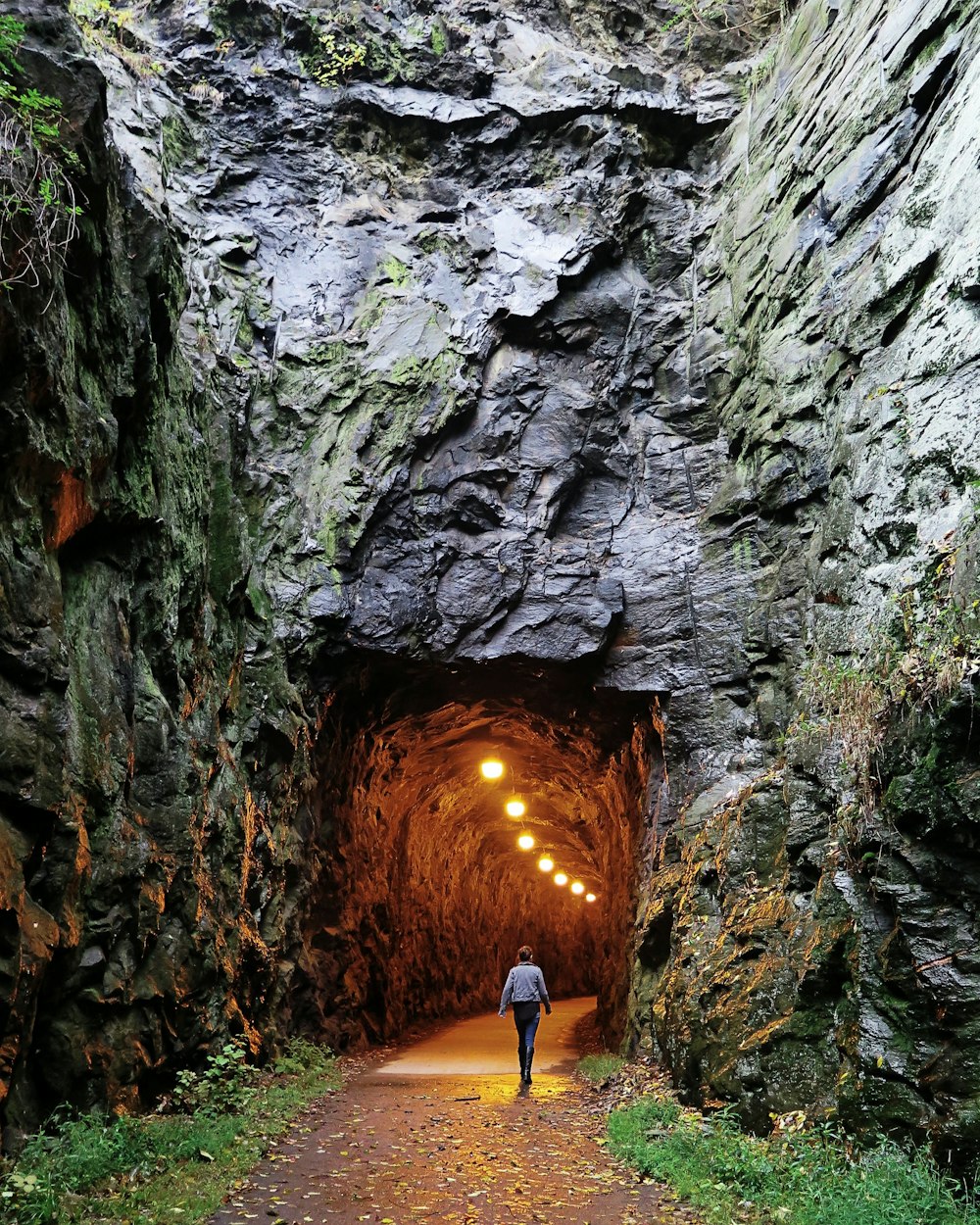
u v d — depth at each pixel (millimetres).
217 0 15031
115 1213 5234
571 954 35719
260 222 14398
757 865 9531
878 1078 6285
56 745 6484
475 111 14891
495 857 28328
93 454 7293
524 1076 11047
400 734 16406
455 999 22641
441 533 13508
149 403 8594
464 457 13641
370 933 16266
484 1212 5844
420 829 20859
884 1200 5301
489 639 13273
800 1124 6941
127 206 8453
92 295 7465
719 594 12672
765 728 11641
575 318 13984
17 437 6215
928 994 6102
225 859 10219
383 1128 8336
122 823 7793
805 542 11344
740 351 13070
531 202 14469
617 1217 5789
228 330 13344
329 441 13516
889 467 8391
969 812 5988
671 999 10133
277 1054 11375
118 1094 7441
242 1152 6930
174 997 8422
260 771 11711
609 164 14484
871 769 6852
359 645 13016
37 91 6457
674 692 12711
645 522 13531
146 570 8789
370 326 14070
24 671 6297
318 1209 5816
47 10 7023
